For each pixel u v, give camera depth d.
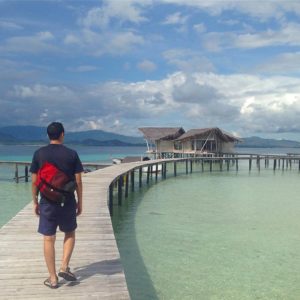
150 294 8.27
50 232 5.42
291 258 10.92
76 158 5.46
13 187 28.81
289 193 25.47
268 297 8.20
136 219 16.25
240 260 10.67
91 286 5.64
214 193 25.20
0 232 8.79
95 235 8.81
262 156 49.09
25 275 6.00
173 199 22.31
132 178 26.03
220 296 8.21
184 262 10.44
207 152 54.62
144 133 60.88
